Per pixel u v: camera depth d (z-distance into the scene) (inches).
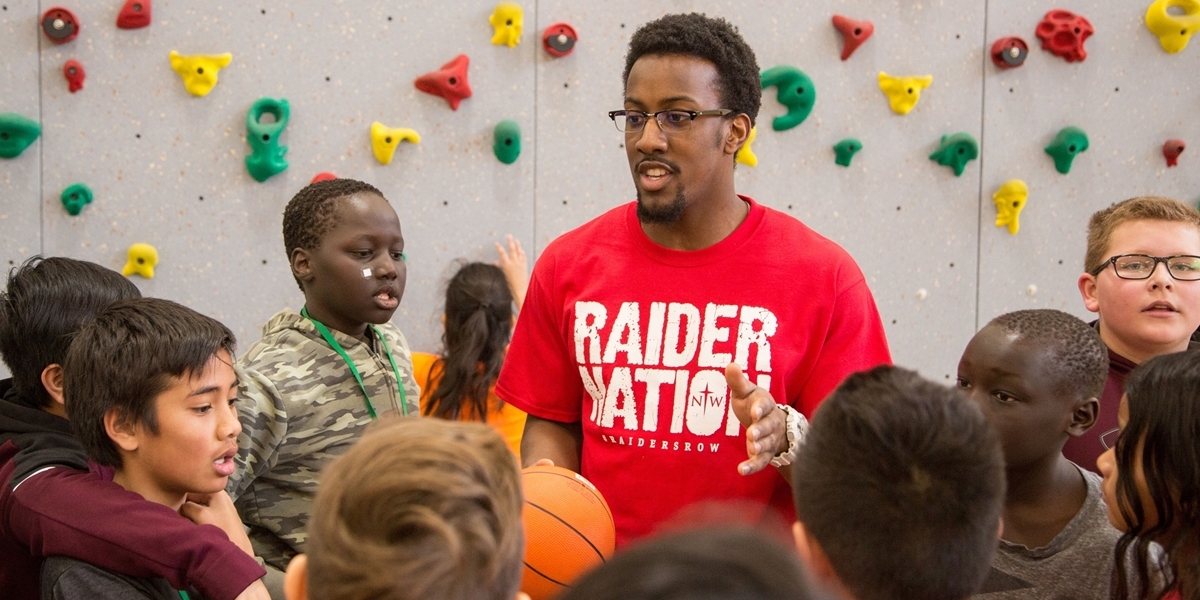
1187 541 41.7
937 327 114.2
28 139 94.1
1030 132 114.6
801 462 34.7
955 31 112.2
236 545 46.1
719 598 16.3
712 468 52.5
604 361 54.1
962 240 114.2
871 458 32.0
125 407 45.1
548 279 57.7
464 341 90.7
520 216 105.6
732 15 107.7
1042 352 48.0
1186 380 41.3
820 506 32.9
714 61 51.3
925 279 113.5
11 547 46.9
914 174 112.5
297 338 67.4
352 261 67.2
